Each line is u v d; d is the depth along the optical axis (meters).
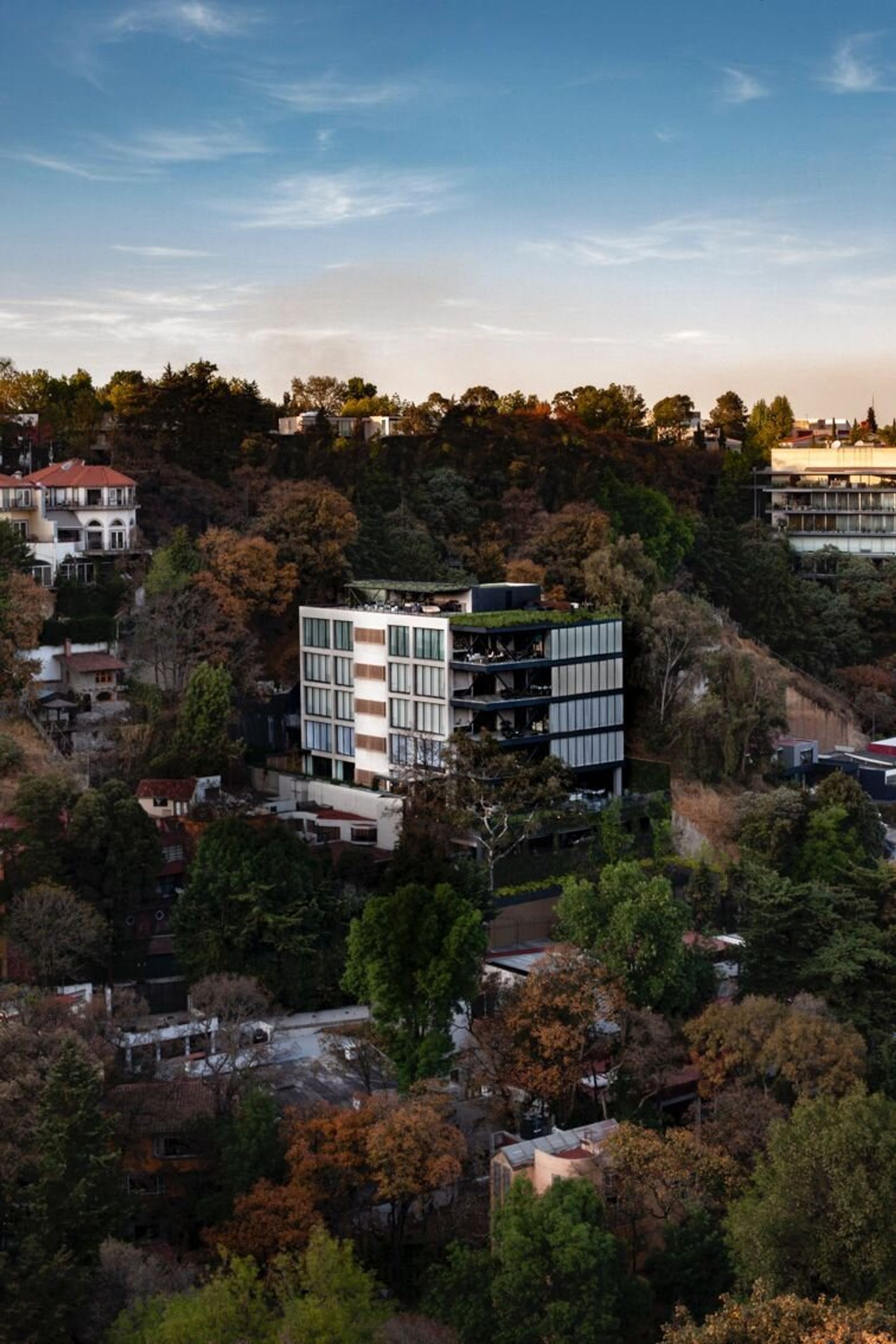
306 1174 98.25
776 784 191.50
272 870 132.50
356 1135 100.50
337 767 179.75
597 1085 116.50
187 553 183.00
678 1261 91.19
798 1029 109.81
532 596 177.50
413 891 119.69
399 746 171.00
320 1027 128.75
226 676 166.12
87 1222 87.81
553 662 168.88
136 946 132.00
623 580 190.75
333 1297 80.44
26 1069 97.50
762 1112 102.69
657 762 177.75
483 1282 89.69
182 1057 117.75
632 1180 96.25
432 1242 102.81
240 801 157.12
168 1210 102.31
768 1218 86.69
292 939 130.75
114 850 131.38
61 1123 89.38
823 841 162.62
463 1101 118.12
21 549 169.50
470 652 166.75
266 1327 79.75
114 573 183.38
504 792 152.50
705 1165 96.25
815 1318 72.25
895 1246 85.12
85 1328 84.62
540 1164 98.31
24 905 123.62
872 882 141.88
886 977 129.38
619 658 176.25
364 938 119.06
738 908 153.00
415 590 176.25
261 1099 102.94
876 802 197.25
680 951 122.94
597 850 160.25
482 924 139.75
